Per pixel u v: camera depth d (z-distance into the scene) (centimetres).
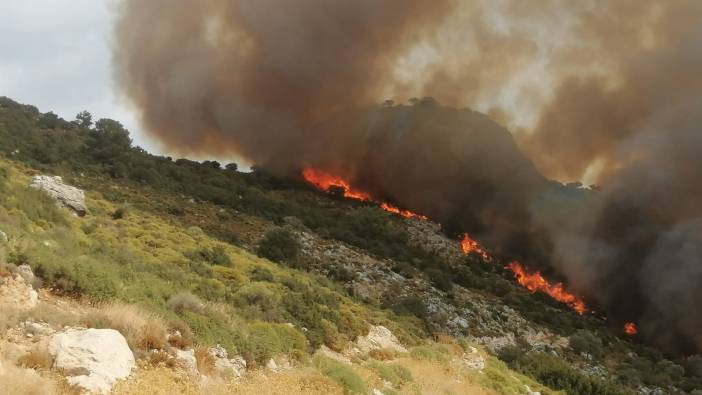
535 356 4475
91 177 6531
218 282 2678
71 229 3322
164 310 1612
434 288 5922
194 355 1377
